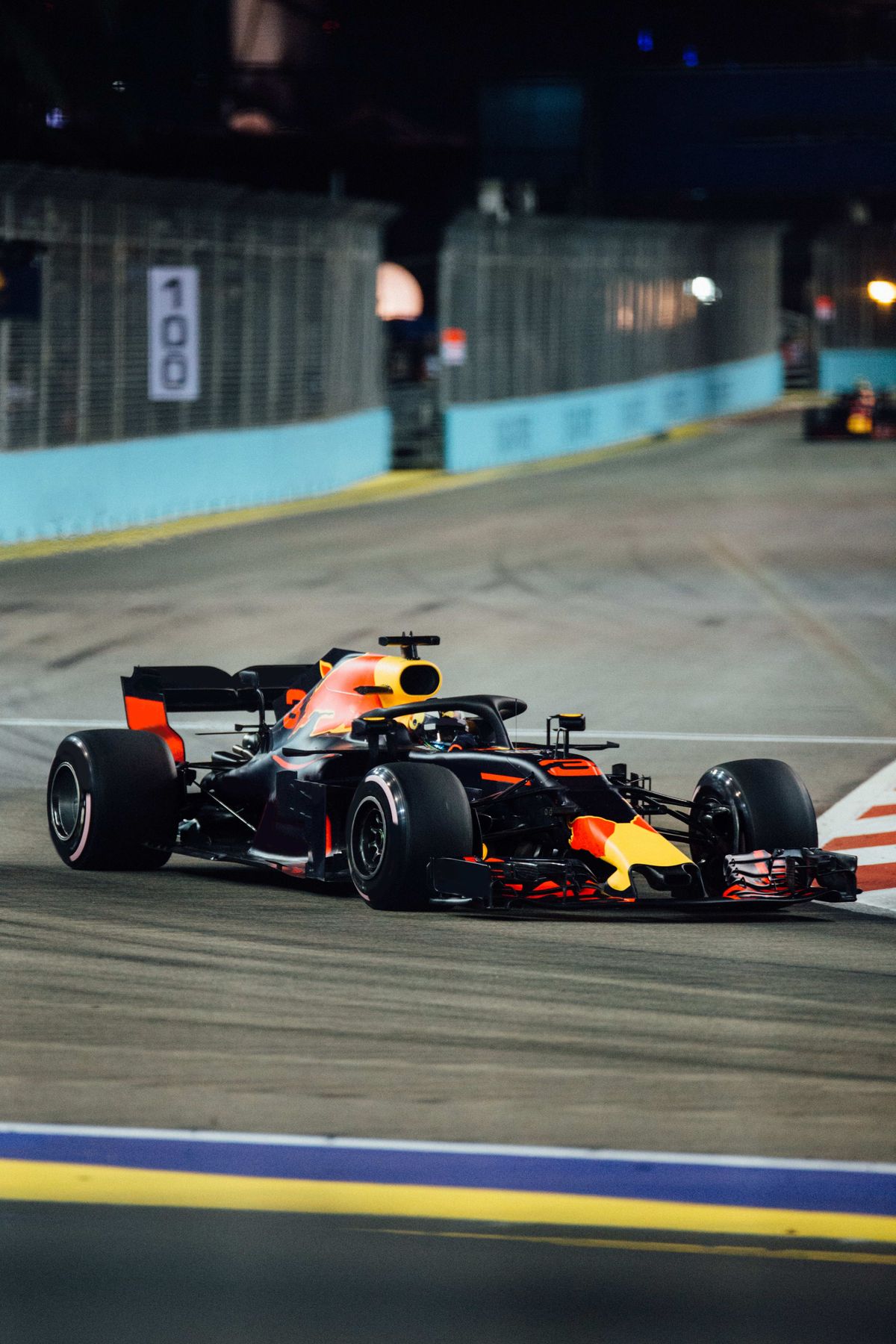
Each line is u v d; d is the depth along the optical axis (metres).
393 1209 20.84
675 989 30.16
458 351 164.88
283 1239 20.05
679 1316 18.31
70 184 111.81
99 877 39.31
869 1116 23.97
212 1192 21.28
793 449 189.25
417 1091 24.73
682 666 71.25
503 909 36.16
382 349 163.25
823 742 57.19
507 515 128.25
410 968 31.16
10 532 108.31
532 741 55.91
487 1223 20.47
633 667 70.88
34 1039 26.84
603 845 34.38
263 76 197.25
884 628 81.62
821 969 31.77
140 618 81.38
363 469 155.50
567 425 188.62
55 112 156.25
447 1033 27.39
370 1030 27.48
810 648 76.06
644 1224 20.47
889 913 36.97
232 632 77.94
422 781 34.62
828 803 48.66
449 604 86.94
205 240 128.50
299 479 141.00
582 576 97.38
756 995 29.83
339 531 117.75
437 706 37.41
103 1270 19.28
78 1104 24.09
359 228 155.00
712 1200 21.14
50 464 111.62
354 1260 19.55
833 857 35.56
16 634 76.88
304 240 142.88
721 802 37.00
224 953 32.03
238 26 196.00
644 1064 26.05
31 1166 21.98
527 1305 18.53
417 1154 22.44
